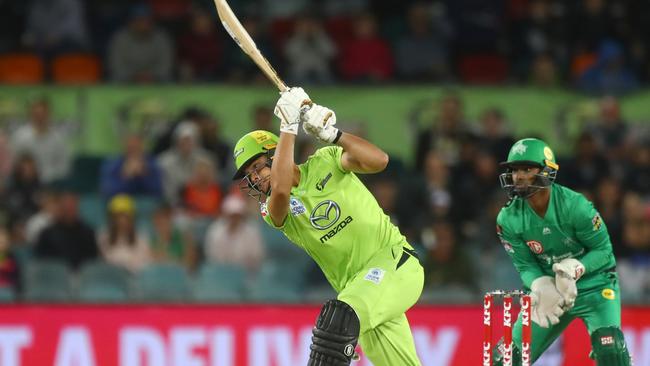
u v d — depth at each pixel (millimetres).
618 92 51500
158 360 37906
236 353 38000
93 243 43656
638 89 51625
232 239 43719
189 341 37969
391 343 26312
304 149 46656
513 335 27703
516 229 26906
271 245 45188
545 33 56125
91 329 37938
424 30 54500
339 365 24703
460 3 56469
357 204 25547
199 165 46594
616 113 50688
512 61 56250
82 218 46219
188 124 48531
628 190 48188
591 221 26344
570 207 26359
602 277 27125
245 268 43000
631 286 43000
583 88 51531
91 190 48969
